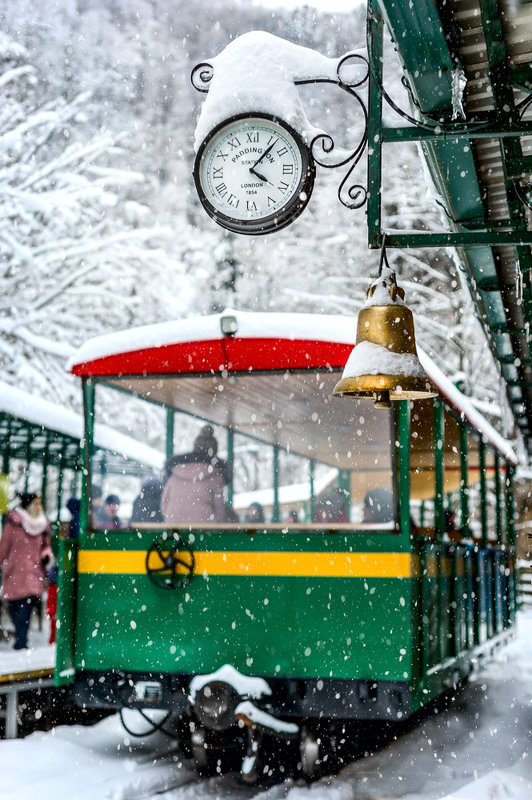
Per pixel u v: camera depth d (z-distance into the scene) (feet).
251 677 18.11
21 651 27.84
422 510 23.70
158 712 24.49
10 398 33.99
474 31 13.51
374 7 14.70
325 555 18.47
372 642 17.92
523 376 33.86
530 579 70.23
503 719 24.97
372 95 14.85
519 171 16.29
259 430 22.93
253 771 17.48
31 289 52.21
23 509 30.78
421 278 70.59
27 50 58.75
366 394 15.38
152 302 56.08
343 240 69.31
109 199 53.78
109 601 19.53
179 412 22.98
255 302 71.20
